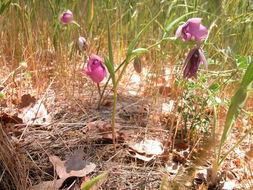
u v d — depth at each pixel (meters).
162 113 0.33
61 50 0.39
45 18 0.46
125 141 0.28
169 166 0.26
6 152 0.22
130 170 0.25
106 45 0.46
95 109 0.33
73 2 0.43
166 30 0.26
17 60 0.40
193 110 0.29
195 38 0.24
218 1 0.45
